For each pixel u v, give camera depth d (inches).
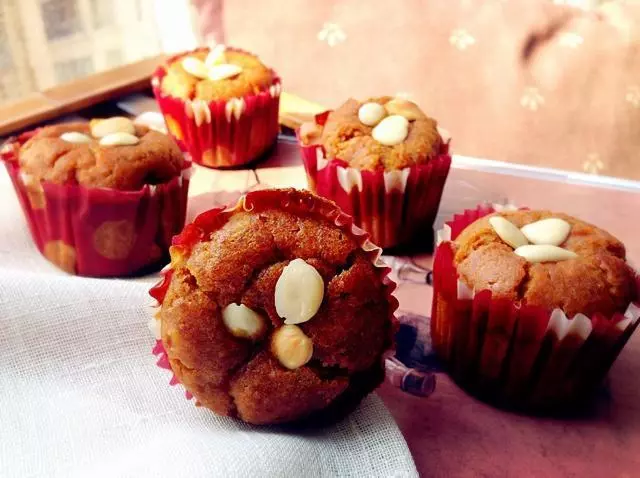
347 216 6.7
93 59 14.9
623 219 11.0
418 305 9.4
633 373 8.4
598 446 7.5
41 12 13.5
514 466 7.2
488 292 7.3
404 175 9.8
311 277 6.4
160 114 12.9
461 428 7.7
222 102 11.6
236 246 6.4
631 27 13.5
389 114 10.7
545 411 8.0
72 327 7.8
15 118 11.9
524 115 14.3
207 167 12.6
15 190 10.1
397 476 6.5
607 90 13.8
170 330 6.5
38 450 6.6
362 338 6.7
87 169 9.3
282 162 12.7
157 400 7.3
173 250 6.7
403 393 8.1
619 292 7.4
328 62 15.5
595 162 14.2
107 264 9.9
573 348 7.3
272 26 15.6
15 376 7.4
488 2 14.3
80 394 7.4
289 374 6.5
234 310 6.4
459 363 8.1
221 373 6.5
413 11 14.7
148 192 9.4
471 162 12.5
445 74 14.7
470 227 8.3
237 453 6.2
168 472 6.0
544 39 14.1
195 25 16.2
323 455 6.7
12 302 7.7
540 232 8.0
